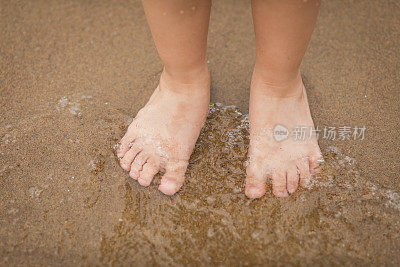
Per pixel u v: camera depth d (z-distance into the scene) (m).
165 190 0.36
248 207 0.35
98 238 0.34
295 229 0.34
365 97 0.42
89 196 0.36
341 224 0.34
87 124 0.40
